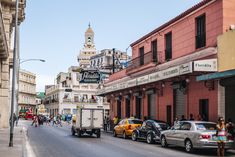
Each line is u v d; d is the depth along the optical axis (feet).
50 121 228.02
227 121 67.82
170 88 93.50
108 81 152.05
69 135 103.86
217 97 71.61
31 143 74.33
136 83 101.91
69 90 272.92
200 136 56.85
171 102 92.58
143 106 111.34
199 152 60.44
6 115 121.19
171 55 95.40
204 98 76.43
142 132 80.64
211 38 75.92
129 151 59.57
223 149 53.98
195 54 79.15
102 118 96.58
